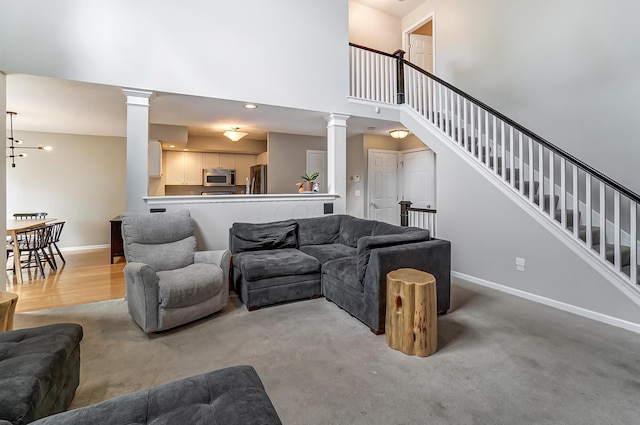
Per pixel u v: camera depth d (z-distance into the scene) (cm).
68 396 162
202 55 378
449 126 470
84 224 645
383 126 562
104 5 333
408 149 677
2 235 308
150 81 352
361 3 620
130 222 308
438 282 288
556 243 310
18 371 130
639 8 319
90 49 327
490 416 160
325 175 694
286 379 192
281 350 229
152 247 314
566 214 319
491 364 209
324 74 456
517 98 438
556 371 200
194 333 258
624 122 332
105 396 176
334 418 159
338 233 443
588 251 287
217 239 402
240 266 329
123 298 345
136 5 346
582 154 367
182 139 570
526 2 426
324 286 340
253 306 309
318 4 452
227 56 392
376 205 669
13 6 302
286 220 437
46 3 312
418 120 482
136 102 347
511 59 446
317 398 174
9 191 587
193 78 373
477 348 230
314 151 684
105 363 212
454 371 201
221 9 389
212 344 239
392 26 660
